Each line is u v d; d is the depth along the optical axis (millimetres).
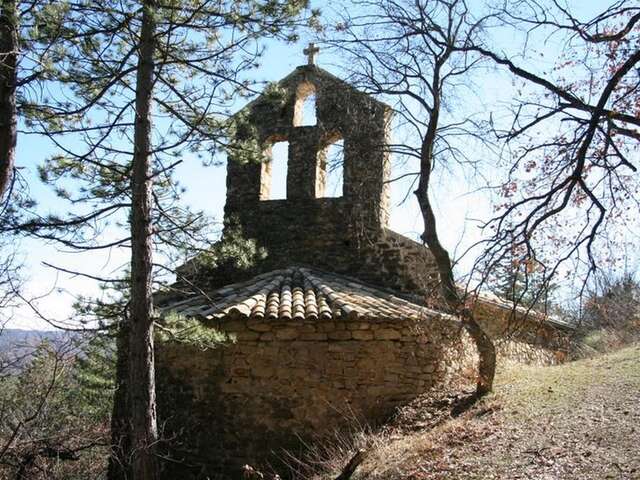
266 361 10234
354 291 11602
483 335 9867
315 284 11758
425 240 10555
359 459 7594
